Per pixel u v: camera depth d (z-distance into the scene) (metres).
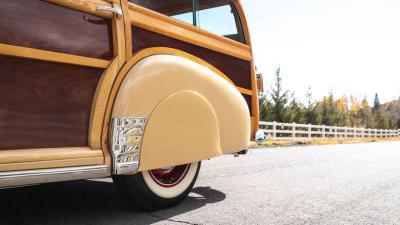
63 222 3.18
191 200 4.14
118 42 3.07
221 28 4.36
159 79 3.29
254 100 4.72
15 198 3.93
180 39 3.68
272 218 3.56
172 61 3.42
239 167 7.23
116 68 3.05
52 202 3.82
